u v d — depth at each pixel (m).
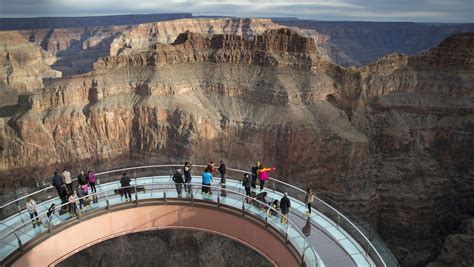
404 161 95.00
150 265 72.25
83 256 69.62
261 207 29.14
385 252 25.64
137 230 30.75
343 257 24.86
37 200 30.95
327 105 100.75
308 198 28.86
